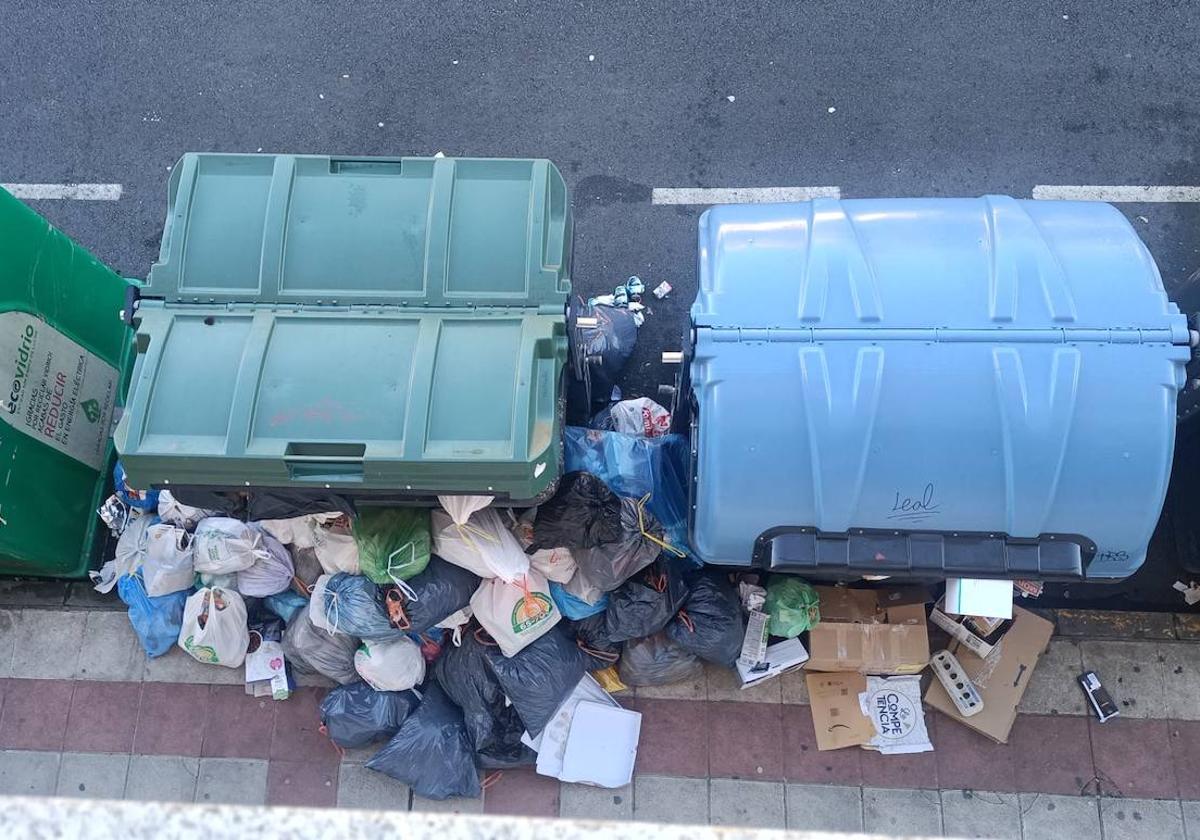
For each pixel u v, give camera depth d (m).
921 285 3.51
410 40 5.82
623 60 5.74
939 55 5.66
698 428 3.59
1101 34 5.65
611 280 5.39
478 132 5.66
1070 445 3.37
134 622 4.54
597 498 3.94
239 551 4.29
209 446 3.26
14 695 4.62
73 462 4.60
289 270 3.47
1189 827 4.24
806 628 4.33
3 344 4.00
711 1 5.82
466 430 3.24
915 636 4.30
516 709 4.35
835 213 3.74
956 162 5.49
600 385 5.00
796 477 3.46
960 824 4.28
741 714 4.48
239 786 4.45
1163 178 5.41
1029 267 3.51
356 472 3.29
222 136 5.70
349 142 5.68
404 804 4.41
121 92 5.78
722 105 5.64
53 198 5.61
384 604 4.04
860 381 3.40
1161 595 4.68
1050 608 4.66
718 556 3.71
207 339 3.40
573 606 4.27
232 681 4.60
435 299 3.44
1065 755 4.36
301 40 5.84
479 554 3.89
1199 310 4.58
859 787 4.35
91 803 1.60
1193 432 4.30
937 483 3.42
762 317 3.50
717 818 4.34
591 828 1.60
